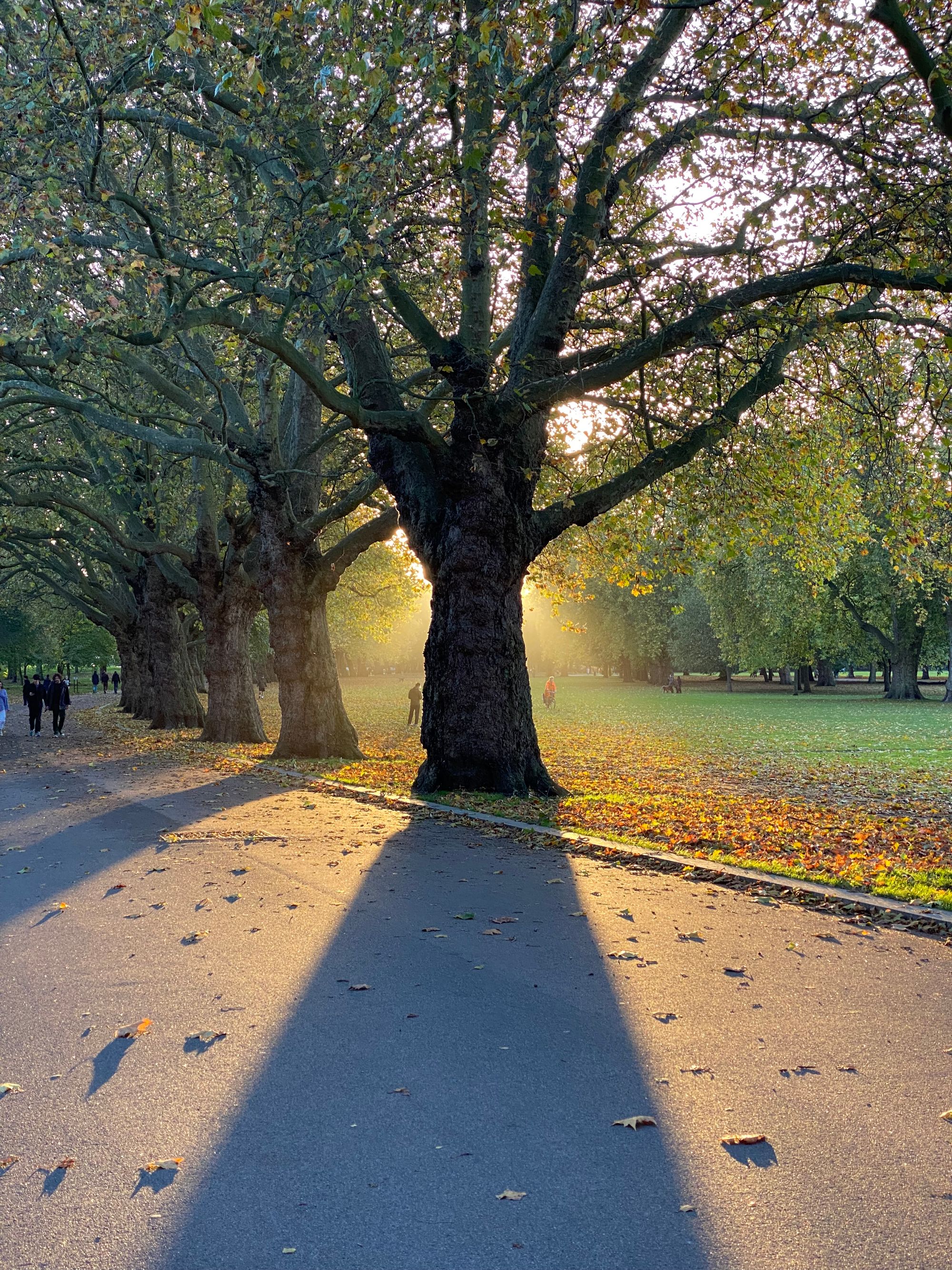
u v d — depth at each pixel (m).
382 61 8.49
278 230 11.76
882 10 7.25
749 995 5.23
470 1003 5.17
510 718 13.42
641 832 10.42
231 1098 4.04
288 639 21.02
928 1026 4.77
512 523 13.19
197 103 13.38
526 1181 3.34
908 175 10.34
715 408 13.97
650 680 79.88
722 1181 3.32
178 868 8.93
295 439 21.25
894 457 14.46
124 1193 3.30
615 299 15.32
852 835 10.53
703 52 9.44
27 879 8.66
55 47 10.48
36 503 22.95
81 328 10.98
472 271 12.45
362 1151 3.58
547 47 9.92
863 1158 3.47
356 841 10.16
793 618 50.00
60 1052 4.58
